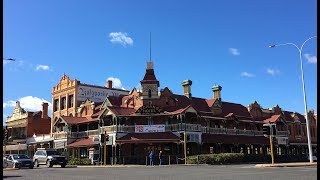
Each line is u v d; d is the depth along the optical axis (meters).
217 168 30.94
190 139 48.91
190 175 22.08
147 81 52.59
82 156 54.66
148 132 49.31
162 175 22.42
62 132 56.12
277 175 20.50
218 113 57.59
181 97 56.47
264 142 58.91
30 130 67.81
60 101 62.47
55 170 31.50
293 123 69.50
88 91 61.38
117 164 47.09
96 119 52.50
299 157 58.47
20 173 27.11
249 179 18.09
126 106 53.81
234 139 54.88
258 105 65.19
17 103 72.06
